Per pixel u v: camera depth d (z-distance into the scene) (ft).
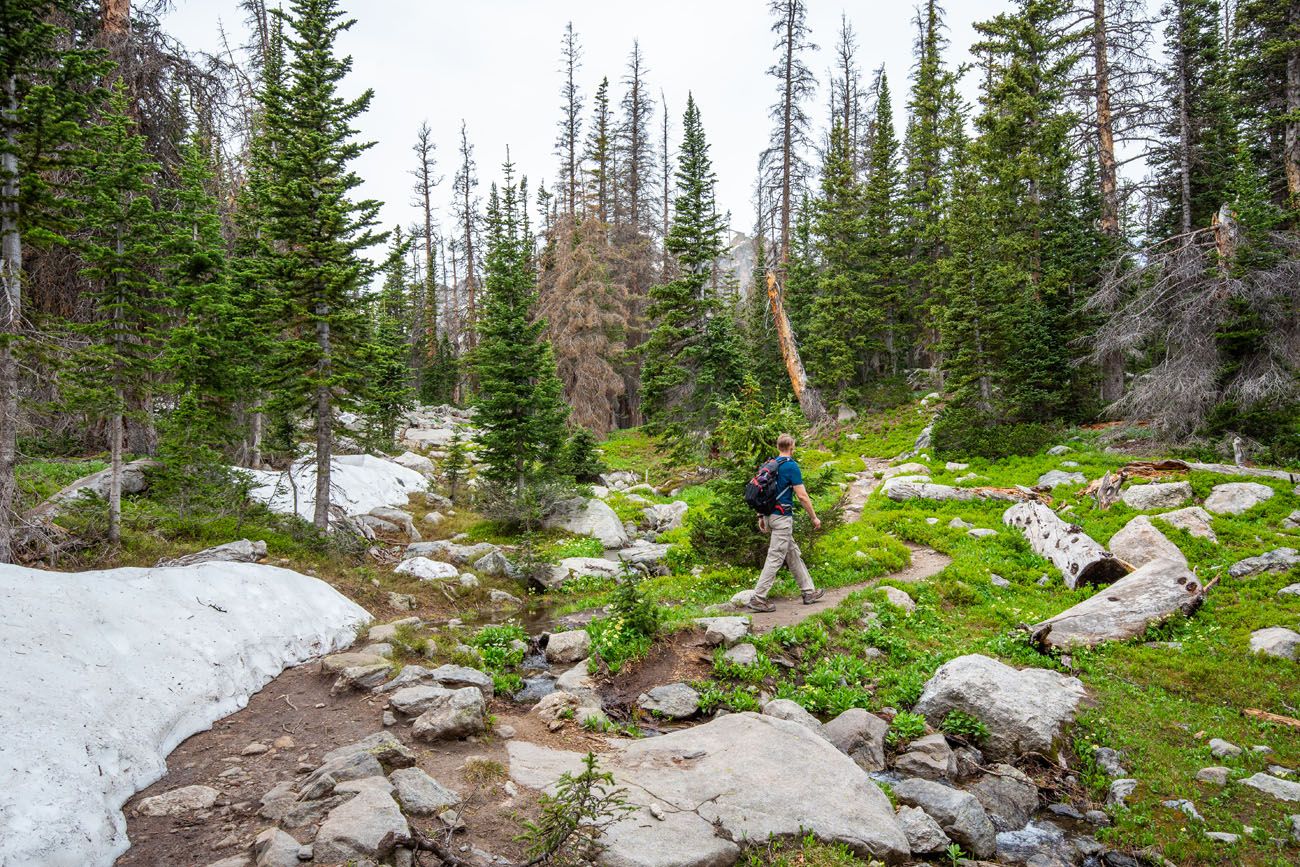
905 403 103.81
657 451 98.84
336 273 38.65
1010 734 22.63
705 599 37.01
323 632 27.43
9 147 26.32
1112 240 74.79
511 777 16.84
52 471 51.42
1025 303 77.46
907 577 39.96
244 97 58.59
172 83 53.67
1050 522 42.47
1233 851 16.80
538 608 39.47
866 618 31.89
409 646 27.43
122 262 32.55
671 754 18.67
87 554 31.96
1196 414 56.90
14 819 12.51
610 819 14.80
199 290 41.70
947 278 95.81
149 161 36.32
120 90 38.83
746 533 39.58
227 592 25.14
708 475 84.99
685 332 87.15
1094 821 19.08
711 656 27.09
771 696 24.68
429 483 72.18
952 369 81.92
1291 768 20.44
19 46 26.07
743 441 40.52
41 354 28.94
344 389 43.01
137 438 53.36
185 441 41.22
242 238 53.98
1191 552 38.34
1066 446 65.10
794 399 110.22
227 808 15.16
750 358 117.60
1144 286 62.49
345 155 40.45
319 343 41.50
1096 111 77.41
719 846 14.39
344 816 13.70
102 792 14.62
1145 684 26.27
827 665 26.73
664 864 13.47
